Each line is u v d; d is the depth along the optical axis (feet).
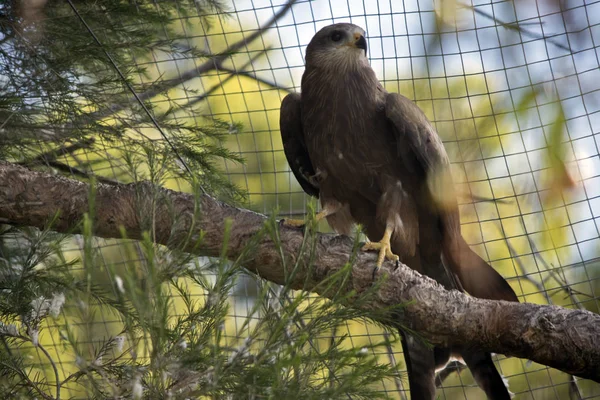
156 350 13.50
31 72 25.13
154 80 29.63
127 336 17.51
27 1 23.07
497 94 10.31
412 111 25.67
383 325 18.86
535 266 30.14
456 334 21.03
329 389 13.88
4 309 19.22
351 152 26.71
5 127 25.34
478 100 11.07
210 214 21.39
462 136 10.33
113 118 27.02
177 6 29.86
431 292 21.12
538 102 9.61
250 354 14.17
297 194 33.86
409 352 24.53
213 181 27.30
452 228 24.53
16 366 18.39
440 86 12.15
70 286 18.47
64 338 16.06
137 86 27.71
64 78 25.27
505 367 32.78
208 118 29.45
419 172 26.12
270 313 14.49
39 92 25.23
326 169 27.32
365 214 27.76
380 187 26.68
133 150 27.07
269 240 21.12
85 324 18.12
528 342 20.34
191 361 13.91
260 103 33.09
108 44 25.90
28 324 17.70
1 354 19.48
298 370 14.08
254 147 33.53
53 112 25.93
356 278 21.31
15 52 24.89
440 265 27.43
